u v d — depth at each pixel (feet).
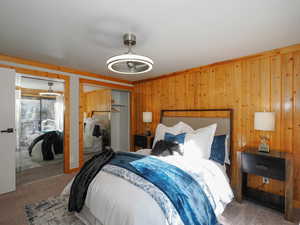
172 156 7.41
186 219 4.15
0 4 4.46
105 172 5.69
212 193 5.58
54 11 4.83
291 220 6.07
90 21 5.38
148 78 13.71
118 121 16.44
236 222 6.01
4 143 8.27
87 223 5.71
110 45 7.23
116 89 14.29
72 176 10.43
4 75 8.31
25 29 5.88
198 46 7.36
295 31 6.01
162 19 5.24
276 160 6.33
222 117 9.35
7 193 8.22
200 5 4.54
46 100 11.81
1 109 8.23
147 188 4.43
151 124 13.56
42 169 11.64
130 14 4.98
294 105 7.22
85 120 15.58
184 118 10.96
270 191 7.72
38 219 6.15
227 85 9.32
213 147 8.02
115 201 4.36
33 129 11.49
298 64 7.14
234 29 5.88
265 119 6.98
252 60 8.45
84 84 12.05
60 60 9.29
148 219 3.80
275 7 4.63
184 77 11.28
